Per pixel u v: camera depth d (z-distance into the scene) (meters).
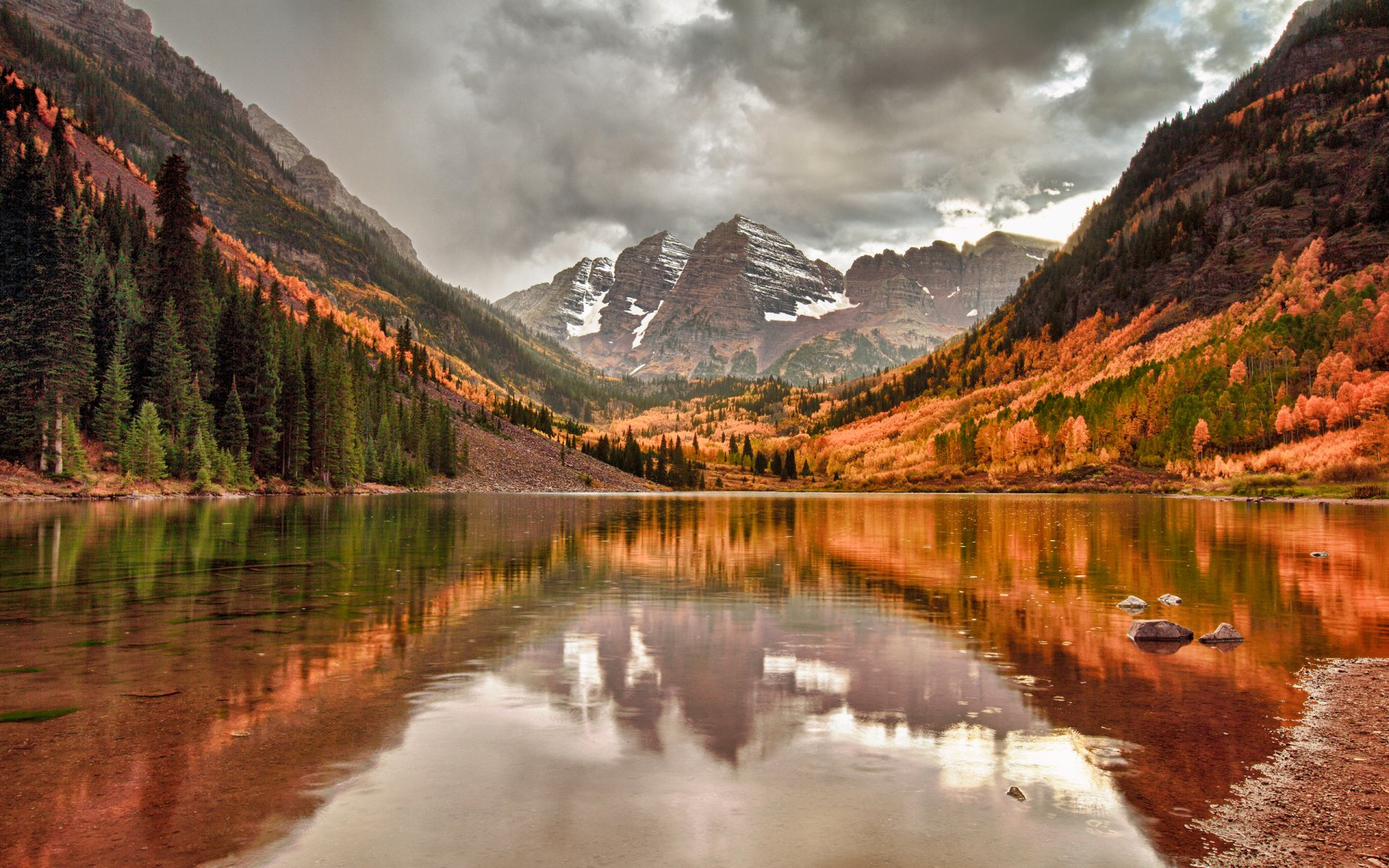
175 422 100.75
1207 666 17.22
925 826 9.27
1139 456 175.88
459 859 8.33
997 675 16.42
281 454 121.44
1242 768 11.20
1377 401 131.12
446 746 11.87
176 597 25.34
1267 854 8.61
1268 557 39.84
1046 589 29.00
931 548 45.22
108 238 124.50
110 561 34.06
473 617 22.56
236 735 12.23
